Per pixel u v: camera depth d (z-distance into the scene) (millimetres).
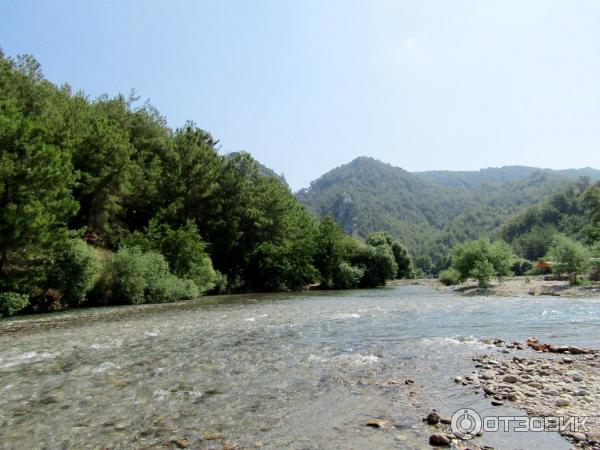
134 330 17047
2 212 21656
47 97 38969
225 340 14281
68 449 5871
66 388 8789
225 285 49344
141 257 33344
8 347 13586
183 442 6027
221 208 54250
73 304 29000
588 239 61906
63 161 26266
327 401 7758
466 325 17672
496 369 9883
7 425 6777
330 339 14352
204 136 59469
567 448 5633
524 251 163125
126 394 8328
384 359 11164
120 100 55469
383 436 6105
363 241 101188
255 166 62750
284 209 60719
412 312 23047
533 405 7355
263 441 6008
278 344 13453
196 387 8742
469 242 49844
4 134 22609
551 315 20828
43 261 25344
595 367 9953
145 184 45094
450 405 7410
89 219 37844
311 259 61312
